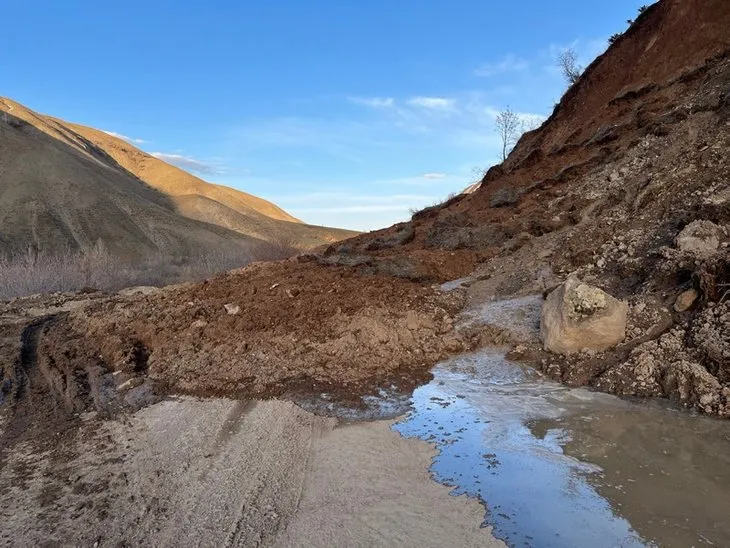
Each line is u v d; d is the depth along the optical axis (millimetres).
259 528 3867
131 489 4504
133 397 6555
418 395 6184
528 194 12453
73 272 22750
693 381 5438
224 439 5320
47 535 3938
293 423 5578
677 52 12484
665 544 3410
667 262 7043
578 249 8930
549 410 5539
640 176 9875
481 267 10320
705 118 9906
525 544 3518
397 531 3732
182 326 8594
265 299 9352
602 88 14312
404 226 14148
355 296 9141
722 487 3994
